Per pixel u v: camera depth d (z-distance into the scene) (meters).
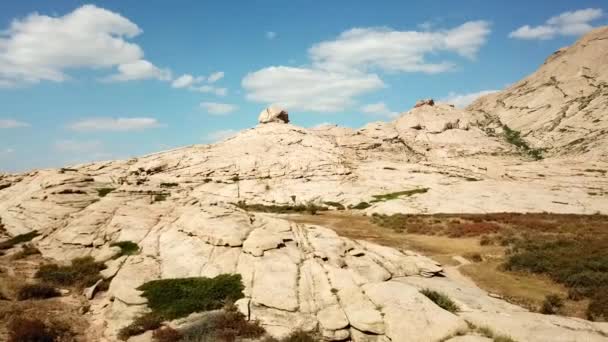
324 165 66.50
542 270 24.62
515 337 14.00
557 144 115.38
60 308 19.47
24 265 25.28
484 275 24.44
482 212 47.31
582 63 164.25
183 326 17.17
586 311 18.69
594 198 49.56
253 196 57.38
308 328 16.42
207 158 68.50
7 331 16.72
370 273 21.33
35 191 38.69
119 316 18.44
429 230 37.69
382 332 15.62
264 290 19.00
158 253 24.61
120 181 43.69
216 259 22.80
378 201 54.59
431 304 16.61
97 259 25.25
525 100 162.75
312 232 26.61
